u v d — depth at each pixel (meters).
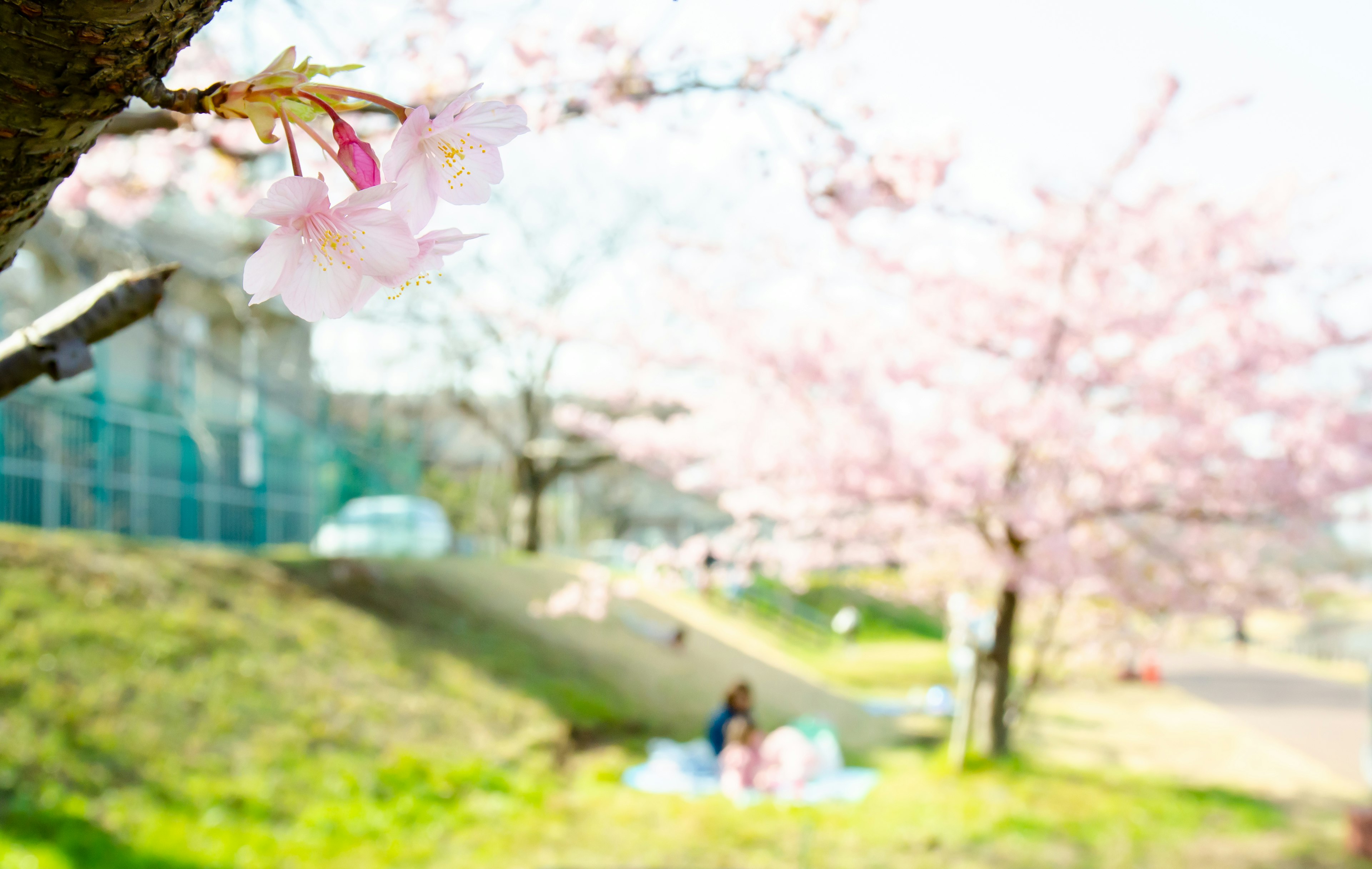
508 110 1.15
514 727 11.98
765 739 10.62
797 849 8.97
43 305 10.56
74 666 8.97
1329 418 11.04
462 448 33.06
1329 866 9.12
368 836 8.16
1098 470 10.93
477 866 7.97
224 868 6.89
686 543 12.31
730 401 12.08
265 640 11.27
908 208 5.71
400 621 13.95
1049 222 10.31
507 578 18.14
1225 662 30.94
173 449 19.92
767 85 4.66
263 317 12.96
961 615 12.41
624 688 15.00
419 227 1.14
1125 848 9.36
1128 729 16.44
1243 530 12.37
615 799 10.16
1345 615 38.84
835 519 11.74
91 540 11.77
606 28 5.88
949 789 11.00
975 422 10.35
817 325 10.98
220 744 8.91
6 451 15.12
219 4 1.17
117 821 7.13
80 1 1.03
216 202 6.75
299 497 24.36
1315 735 16.73
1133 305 10.51
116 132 2.17
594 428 14.69
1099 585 11.79
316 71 1.13
